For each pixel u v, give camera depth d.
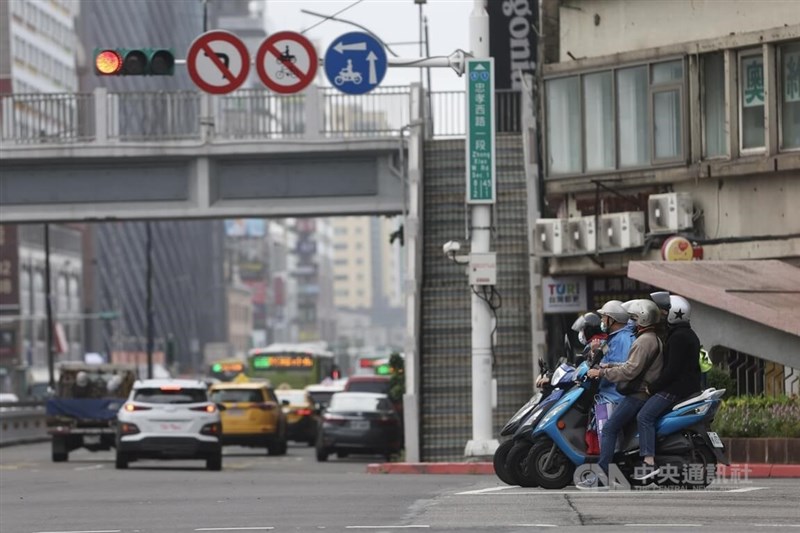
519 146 87.88
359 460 88.25
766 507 32.56
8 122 92.50
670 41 70.50
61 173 91.25
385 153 88.75
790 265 63.09
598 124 73.00
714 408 37.22
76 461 82.94
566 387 38.31
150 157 89.50
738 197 67.50
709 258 67.69
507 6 101.69
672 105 69.88
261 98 89.19
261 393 94.25
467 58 63.22
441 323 79.69
